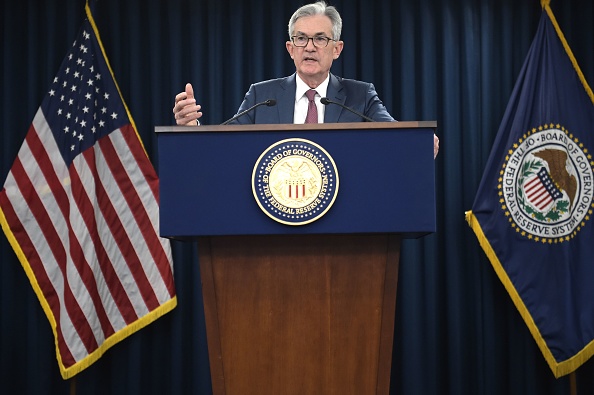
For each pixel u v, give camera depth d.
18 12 5.77
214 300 2.09
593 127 5.55
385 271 2.10
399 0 5.85
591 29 5.81
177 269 5.56
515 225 5.41
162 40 5.77
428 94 5.76
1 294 5.55
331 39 2.77
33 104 5.65
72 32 5.70
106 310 5.35
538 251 5.39
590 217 5.44
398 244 2.10
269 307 2.09
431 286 5.59
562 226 5.40
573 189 5.45
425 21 5.80
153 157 5.66
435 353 5.57
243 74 5.74
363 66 5.78
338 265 2.10
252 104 2.81
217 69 5.70
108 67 5.57
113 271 5.38
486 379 5.57
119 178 5.45
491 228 5.41
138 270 5.40
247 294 2.10
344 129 2.04
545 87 5.56
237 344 2.09
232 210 2.03
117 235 5.41
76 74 5.54
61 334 5.25
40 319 5.52
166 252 5.44
